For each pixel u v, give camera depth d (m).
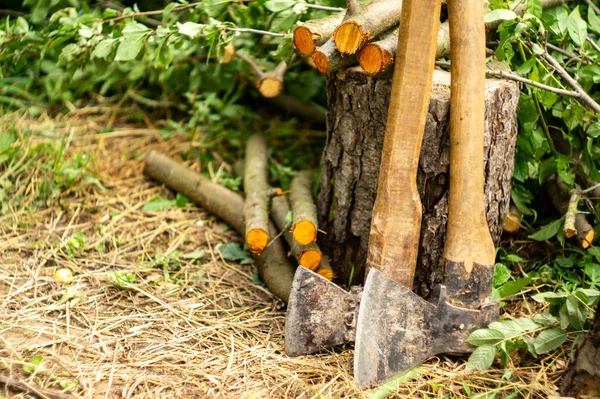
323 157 1.98
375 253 1.81
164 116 2.60
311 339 1.81
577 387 1.72
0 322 1.86
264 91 2.29
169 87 2.56
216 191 2.19
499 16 1.81
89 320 1.89
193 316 1.92
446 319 1.78
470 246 1.78
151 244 2.12
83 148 2.38
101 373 1.77
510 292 1.80
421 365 1.80
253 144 2.35
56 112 2.55
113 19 2.13
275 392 1.75
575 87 1.90
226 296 1.98
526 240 2.05
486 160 1.86
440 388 1.76
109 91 2.65
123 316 1.90
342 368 1.79
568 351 1.82
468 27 1.74
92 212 2.20
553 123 2.09
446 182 1.85
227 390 1.75
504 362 1.77
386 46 1.79
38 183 2.21
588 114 1.95
